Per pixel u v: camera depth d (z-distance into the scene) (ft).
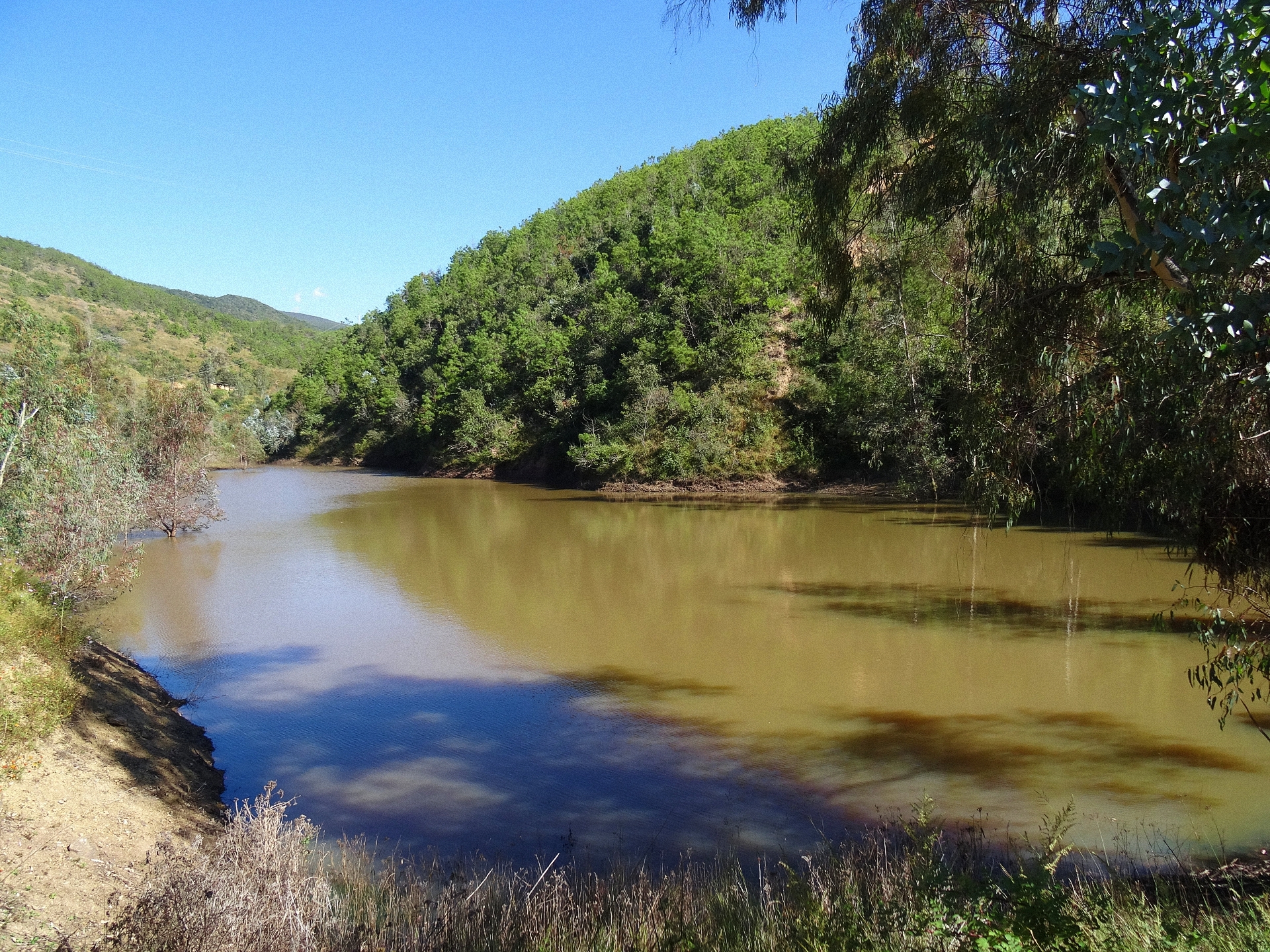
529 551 81.97
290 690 38.75
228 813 20.95
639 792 27.22
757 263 159.22
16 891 16.48
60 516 42.04
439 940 14.80
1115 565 67.26
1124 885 15.51
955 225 30.22
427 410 225.35
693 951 13.80
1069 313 21.30
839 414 132.16
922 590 60.34
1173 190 13.60
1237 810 24.89
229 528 102.17
